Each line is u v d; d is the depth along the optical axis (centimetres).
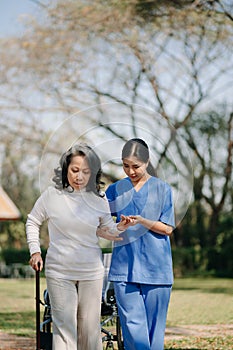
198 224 2409
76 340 436
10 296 1443
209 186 2339
